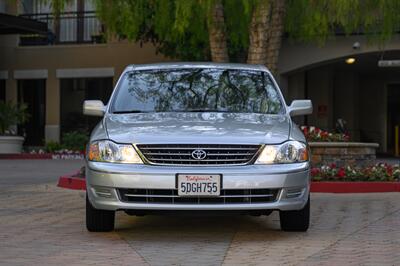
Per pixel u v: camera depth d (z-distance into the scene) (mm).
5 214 11039
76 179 14797
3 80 30469
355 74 32219
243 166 8016
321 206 11891
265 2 13938
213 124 8547
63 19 29469
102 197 8180
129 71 10391
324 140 15953
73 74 29062
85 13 29094
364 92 34125
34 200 12859
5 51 30125
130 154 8078
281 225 9156
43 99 30234
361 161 15602
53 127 29500
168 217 10484
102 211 8859
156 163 8016
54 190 14617
